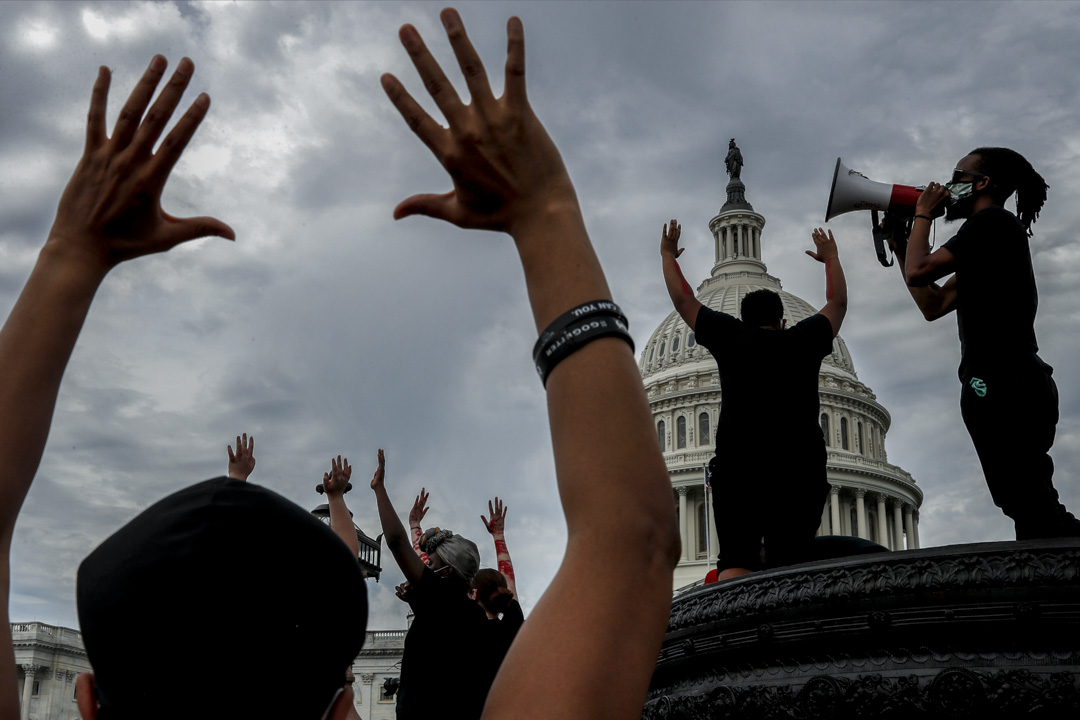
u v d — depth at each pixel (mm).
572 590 1264
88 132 1426
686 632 3736
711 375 88938
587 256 1389
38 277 1450
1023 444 3789
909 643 3166
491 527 7340
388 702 60656
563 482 1322
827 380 90625
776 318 4676
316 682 1117
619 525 1274
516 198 1398
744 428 4402
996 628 3064
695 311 4637
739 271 102688
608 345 1354
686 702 3594
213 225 1510
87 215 1457
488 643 4938
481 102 1351
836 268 4707
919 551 3264
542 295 1382
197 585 1049
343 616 1146
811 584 3379
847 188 4602
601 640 1218
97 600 1064
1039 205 4242
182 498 1136
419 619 4941
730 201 107500
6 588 1427
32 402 1428
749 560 4418
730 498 4430
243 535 1088
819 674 3287
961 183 4164
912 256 3969
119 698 1069
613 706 1197
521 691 1208
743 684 3449
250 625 1057
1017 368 3811
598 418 1322
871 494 86188
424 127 1372
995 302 3857
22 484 1437
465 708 4734
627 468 1303
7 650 1400
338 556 1171
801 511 4336
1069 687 2912
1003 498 3850
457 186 1396
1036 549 3123
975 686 2971
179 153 1422
